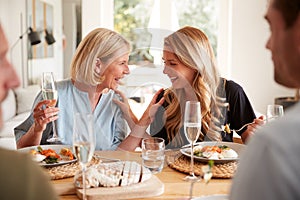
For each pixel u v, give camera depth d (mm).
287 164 650
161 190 1300
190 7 4809
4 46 716
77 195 1293
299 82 759
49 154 1551
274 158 656
